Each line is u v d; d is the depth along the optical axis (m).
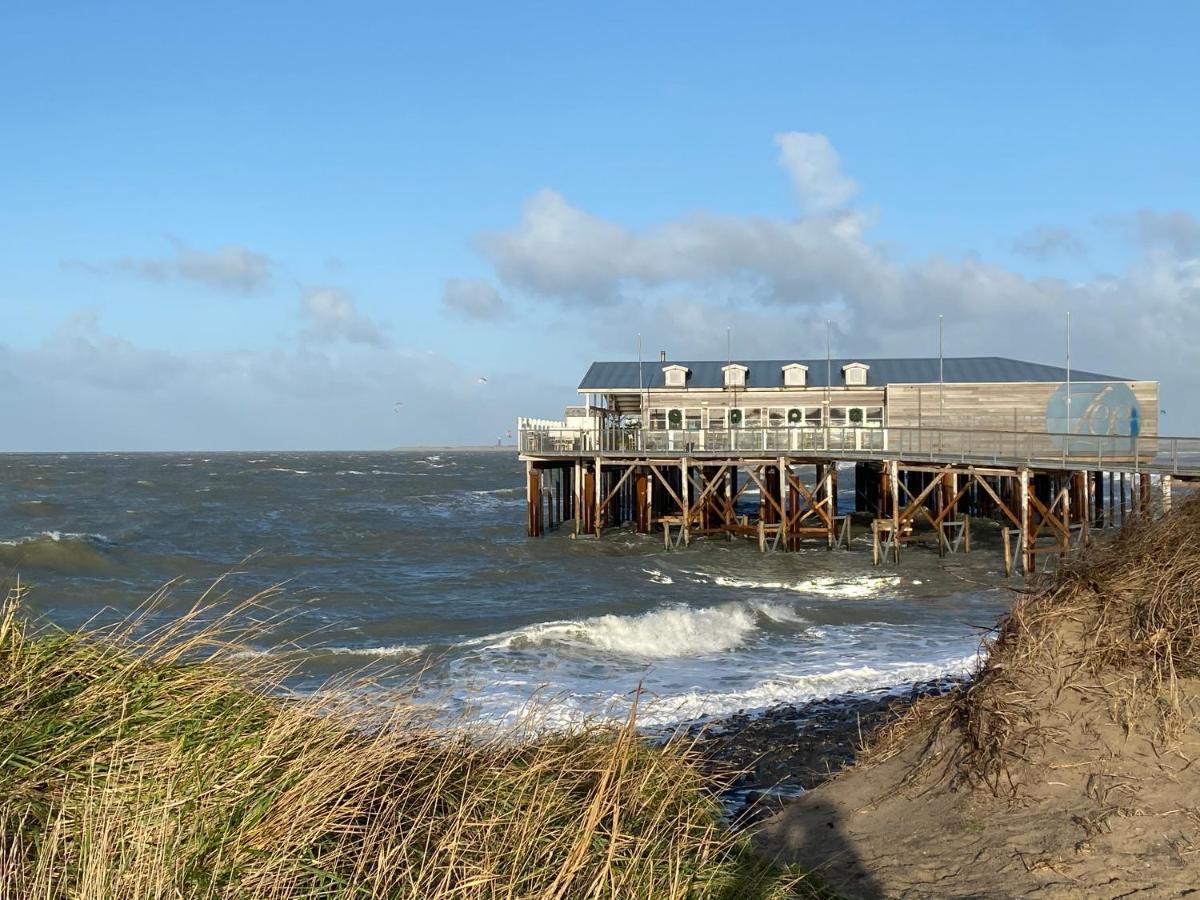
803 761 11.41
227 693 5.55
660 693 15.66
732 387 43.59
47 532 43.66
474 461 198.50
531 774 5.98
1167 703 7.09
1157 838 6.05
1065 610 8.27
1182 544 8.25
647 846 5.57
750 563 33.06
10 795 4.25
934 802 7.39
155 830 4.20
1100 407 40.03
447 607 25.50
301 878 4.39
